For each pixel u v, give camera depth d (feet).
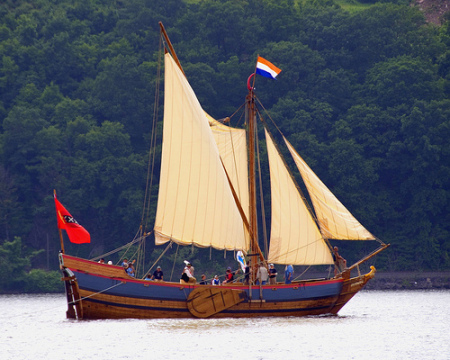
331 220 612.70
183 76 600.80
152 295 568.82
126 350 467.52
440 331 569.64
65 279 553.23
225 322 577.02
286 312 600.39
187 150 599.98
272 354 453.99
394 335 540.11
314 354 456.45
